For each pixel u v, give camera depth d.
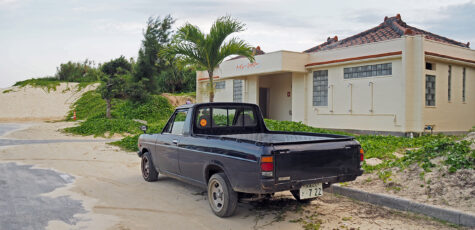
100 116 28.50
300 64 19.88
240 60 22.56
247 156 4.62
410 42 15.19
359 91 17.23
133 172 8.81
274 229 4.67
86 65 63.50
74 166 9.62
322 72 19.27
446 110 16.73
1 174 8.41
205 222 4.99
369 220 4.95
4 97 41.00
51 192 6.66
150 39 31.42
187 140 6.10
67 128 21.39
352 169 5.14
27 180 7.75
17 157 11.16
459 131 17.50
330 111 18.66
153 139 7.38
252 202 5.97
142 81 31.09
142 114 27.12
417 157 6.95
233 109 6.84
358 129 17.30
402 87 15.27
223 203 5.10
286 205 5.77
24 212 5.38
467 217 4.59
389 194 5.75
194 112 6.34
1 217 5.13
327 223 4.86
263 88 24.47
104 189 6.97
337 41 23.94
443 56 15.98
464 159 6.09
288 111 23.06
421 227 4.63
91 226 4.79
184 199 6.25
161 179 7.98
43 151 12.58
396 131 15.62
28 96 41.62
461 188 5.42
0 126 25.36
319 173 4.80
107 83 27.17
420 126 15.09
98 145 14.43
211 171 5.70
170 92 43.06
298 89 20.56
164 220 5.08
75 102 38.94
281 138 6.20
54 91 43.94
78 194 6.55
